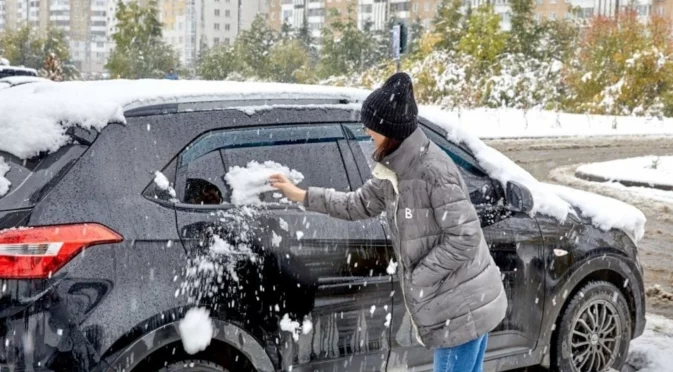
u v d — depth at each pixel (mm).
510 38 43844
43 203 3078
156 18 45344
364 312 3768
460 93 36094
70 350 3008
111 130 3311
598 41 37469
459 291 3260
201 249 3326
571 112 36781
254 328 3426
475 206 4301
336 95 4062
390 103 3127
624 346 4984
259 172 3643
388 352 3873
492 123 28312
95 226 3119
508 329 4359
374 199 3480
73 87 3797
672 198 13703
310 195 3521
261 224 3518
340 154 3922
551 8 83688
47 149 3184
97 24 110750
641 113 35406
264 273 3461
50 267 3004
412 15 91438
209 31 109312
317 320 3619
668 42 37031
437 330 3299
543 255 4469
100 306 3072
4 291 2965
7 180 3109
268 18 111750
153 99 3498
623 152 21562
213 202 3486
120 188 3242
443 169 3178
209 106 3619
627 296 5023
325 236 3662
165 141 3424
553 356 4688
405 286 3330
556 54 46812
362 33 52094
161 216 3289
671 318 6609
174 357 3309
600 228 4836
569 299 4707
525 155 20016
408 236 3248
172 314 3203
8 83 4898
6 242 2977
